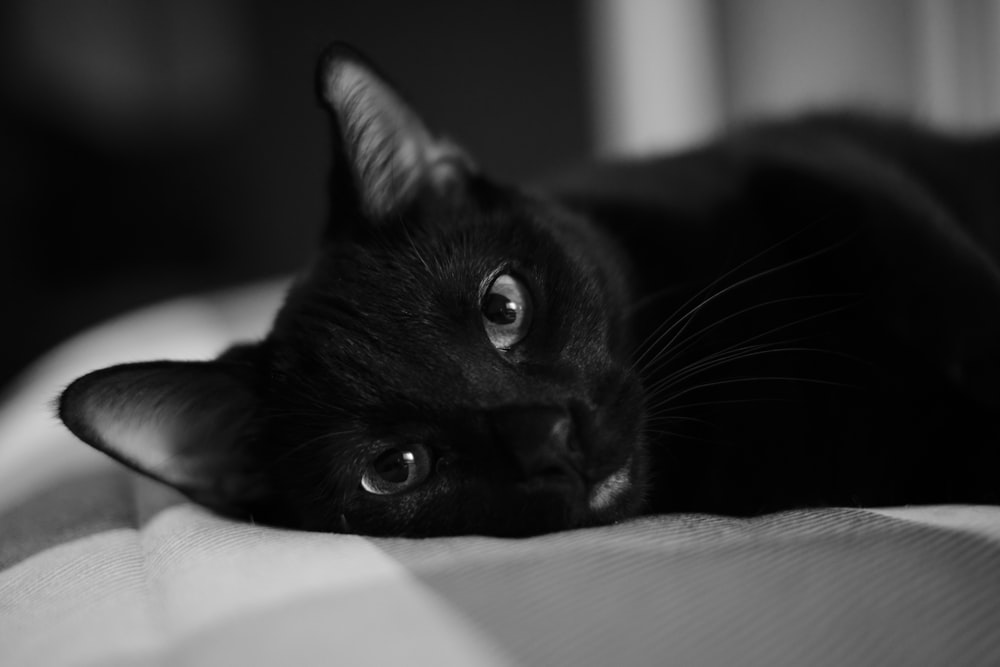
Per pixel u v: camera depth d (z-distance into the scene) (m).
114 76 1.08
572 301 0.34
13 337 1.00
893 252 0.32
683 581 0.23
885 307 0.32
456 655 0.21
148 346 0.49
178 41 1.10
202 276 1.14
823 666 0.21
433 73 1.06
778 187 0.35
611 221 0.38
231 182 1.15
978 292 0.31
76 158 1.09
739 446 0.33
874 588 0.23
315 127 1.13
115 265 1.12
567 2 1.03
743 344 0.34
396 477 0.32
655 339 0.35
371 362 0.32
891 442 0.32
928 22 0.54
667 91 0.82
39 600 0.26
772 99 0.67
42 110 1.05
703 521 0.27
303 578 0.24
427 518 0.31
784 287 0.34
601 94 1.00
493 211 0.36
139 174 1.13
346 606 0.23
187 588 0.24
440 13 1.05
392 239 0.35
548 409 0.31
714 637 0.22
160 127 1.12
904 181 0.35
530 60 1.05
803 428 0.33
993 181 0.40
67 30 1.04
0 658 0.23
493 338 0.33
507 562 0.24
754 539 0.25
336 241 0.35
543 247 0.34
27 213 1.04
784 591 0.23
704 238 0.36
